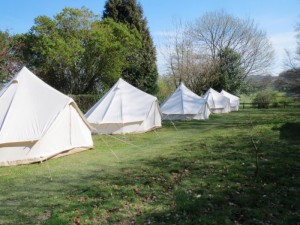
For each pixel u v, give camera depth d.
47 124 9.44
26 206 5.55
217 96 29.27
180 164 8.16
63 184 6.90
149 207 5.22
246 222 4.48
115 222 4.69
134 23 32.88
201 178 6.74
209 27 41.81
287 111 28.03
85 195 5.94
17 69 22.28
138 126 15.24
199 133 14.67
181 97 22.09
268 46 43.16
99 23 25.44
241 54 42.41
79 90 25.89
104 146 11.78
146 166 8.21
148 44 33.91
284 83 35.06
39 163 9.07
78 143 10.71
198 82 35.50
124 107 15.23
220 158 8.59
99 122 14.44
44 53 21.80
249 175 6.77
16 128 9.05
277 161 7.84
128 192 5.96
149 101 16.05
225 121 20.28
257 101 36.78
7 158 8.80
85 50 23.83
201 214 4.79
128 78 30.59
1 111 9.38
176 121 20.52
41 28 22.66
